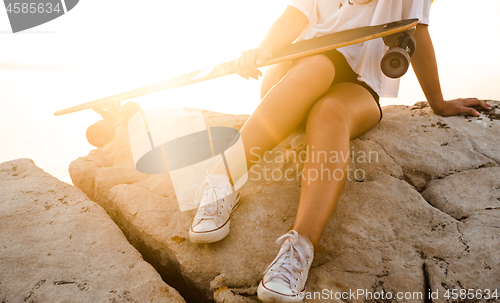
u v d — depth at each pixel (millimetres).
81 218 1337
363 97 1343
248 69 1318
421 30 1482
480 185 1297
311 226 1054
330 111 1197
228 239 1241
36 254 1173
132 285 1110
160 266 1335
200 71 1495
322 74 1258
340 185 1112
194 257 1212
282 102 1214
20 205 1358
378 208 1270
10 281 1084
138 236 1370
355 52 1415
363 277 1068
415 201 1275
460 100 1709
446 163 1420
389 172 1420
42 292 1059
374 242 1163
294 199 1361
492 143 1469
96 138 1592
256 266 1159
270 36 1446
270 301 981
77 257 1180
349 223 1230
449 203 1265
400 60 1186
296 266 996
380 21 1394
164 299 1086
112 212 1556
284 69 1458
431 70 1552
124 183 1609
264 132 1217
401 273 1058
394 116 1742
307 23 1541
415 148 1500
